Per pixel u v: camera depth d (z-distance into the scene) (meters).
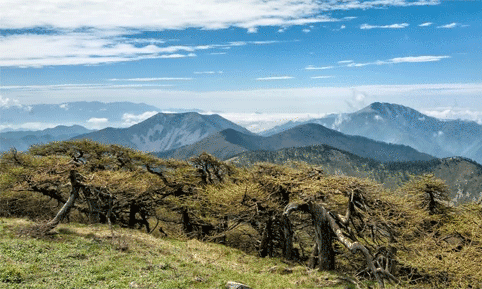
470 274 26.44
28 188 36.16
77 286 17.62
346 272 32.94
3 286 16.28
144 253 25.95
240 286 21.00
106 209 44.72
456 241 36.97
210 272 24.28
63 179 31.98
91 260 22.25
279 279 25.97
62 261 21.16
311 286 25.06
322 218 33.12
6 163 43.12
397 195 38.97
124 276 20.20
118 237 28.97
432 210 42.72
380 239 36.12
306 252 47.69
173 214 56.69
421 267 28.28
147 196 47.09
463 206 43.06
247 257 34.72
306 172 40.75
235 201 37.47
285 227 39.19
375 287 26.91
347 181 33.91
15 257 20.30
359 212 33.78
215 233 45.84
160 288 19.14
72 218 46.47
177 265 24.45
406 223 33.50
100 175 35.25
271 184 40.41
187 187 50.97
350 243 28.08
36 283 17.23
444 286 27.55
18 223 29.47
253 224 46.06
